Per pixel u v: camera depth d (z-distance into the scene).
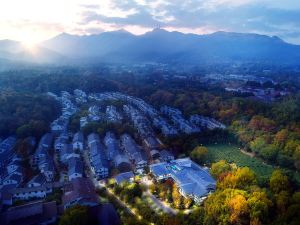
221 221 132.88
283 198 138.62
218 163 187.75
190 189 166.88
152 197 166.38
